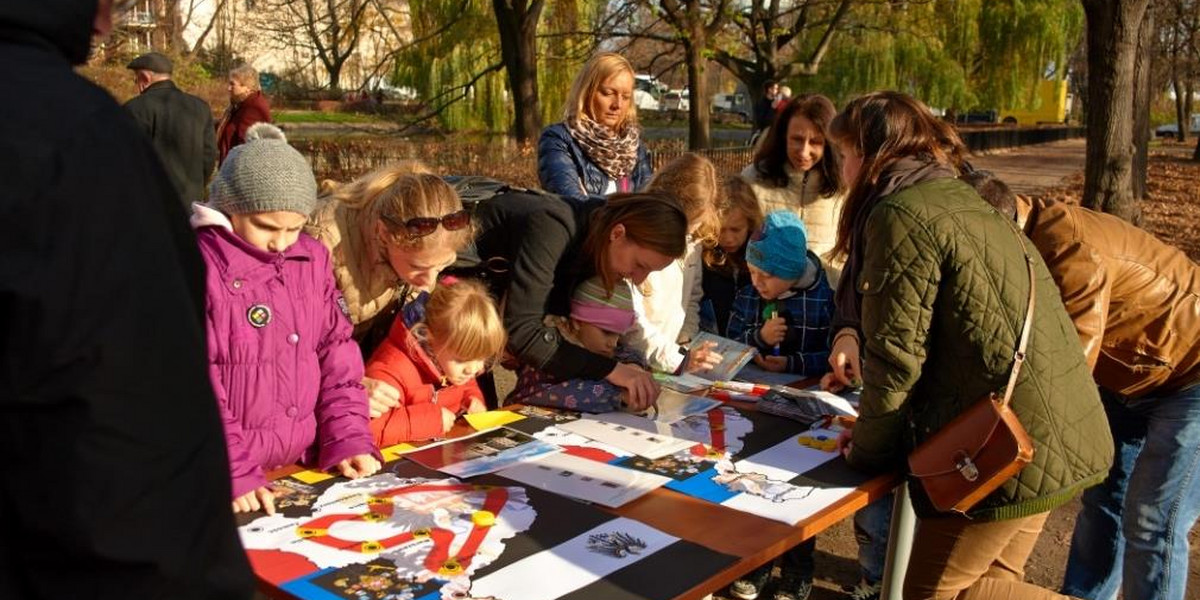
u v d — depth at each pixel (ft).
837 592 10.74
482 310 7.64
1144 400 8.44
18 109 2.97
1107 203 26.96
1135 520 8.43
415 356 7.75
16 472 2.91
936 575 6.91
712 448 7.44
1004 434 6.15
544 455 7.08
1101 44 26.37
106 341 2.95
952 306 6.38
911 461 6.66
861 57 65.72
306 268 6.69
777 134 11.93
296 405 6.53
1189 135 158.92
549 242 8.07
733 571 5.32
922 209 6.40
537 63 49.90
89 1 3.35
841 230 7.55
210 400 3.27
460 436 7.51
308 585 4.91
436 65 54.03
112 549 2.95
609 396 8.28
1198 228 40.70
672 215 7.77
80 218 2.95
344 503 6.03
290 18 79.92
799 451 7.46
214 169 21.74
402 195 7.11
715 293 10.78
